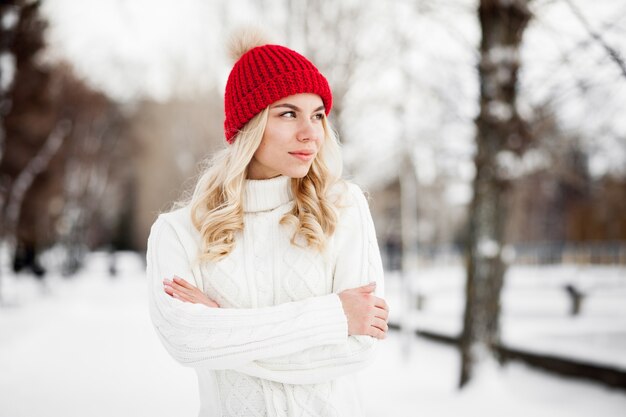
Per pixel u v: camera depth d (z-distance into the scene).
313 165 1.72
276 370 1.49
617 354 5.80
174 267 1.64
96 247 50.09
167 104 25.94
